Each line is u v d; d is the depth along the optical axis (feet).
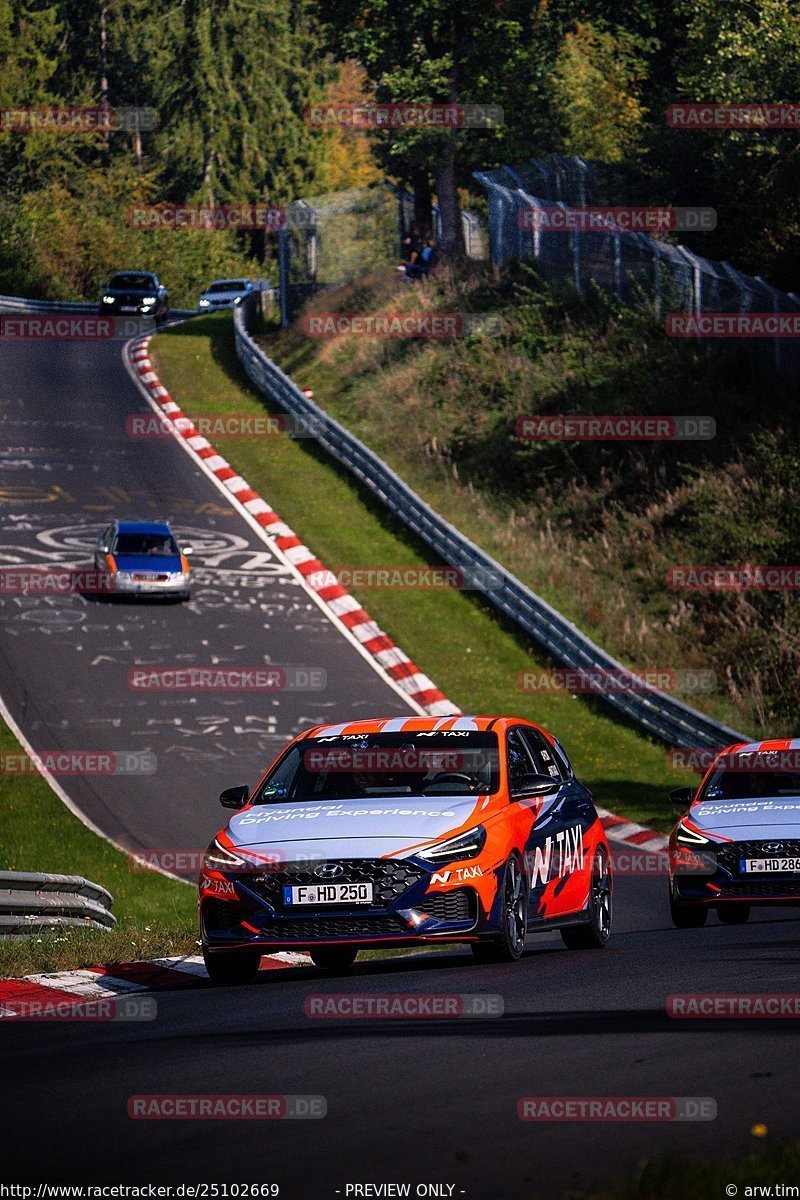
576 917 138.31
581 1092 67.51
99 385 645.51
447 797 125.29
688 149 646.74
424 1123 63.36
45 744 310.24
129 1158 59.36
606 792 321.73
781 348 531.09
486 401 573.74
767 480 476.13
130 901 221.25
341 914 116.06
